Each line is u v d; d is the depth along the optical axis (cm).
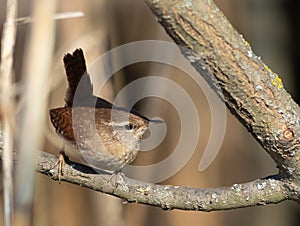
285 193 529
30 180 456
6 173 489
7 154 491
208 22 424
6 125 491
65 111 755
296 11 1228
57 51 884
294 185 520
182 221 1213
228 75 450
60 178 640
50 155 655
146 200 582
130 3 1160
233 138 1236
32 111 450
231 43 439
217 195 552
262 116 473
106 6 971
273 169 1243
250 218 1261
